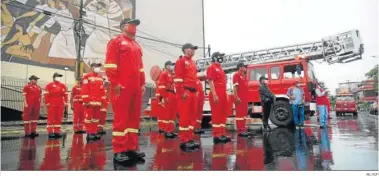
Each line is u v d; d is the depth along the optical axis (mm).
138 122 4422
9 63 16375
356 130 8539
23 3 17266
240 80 7238
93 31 20734
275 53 13086
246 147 5383
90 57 20375
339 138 6570
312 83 9633
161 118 9047
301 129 8930
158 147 5641
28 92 8828
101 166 3916
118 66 4148
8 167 3936
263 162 3992
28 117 8859
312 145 5512
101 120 9164
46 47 18125
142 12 23078
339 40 11727
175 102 7953
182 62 5395
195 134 8469
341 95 21469
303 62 9539
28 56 17219
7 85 16062
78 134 9297
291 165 3799
